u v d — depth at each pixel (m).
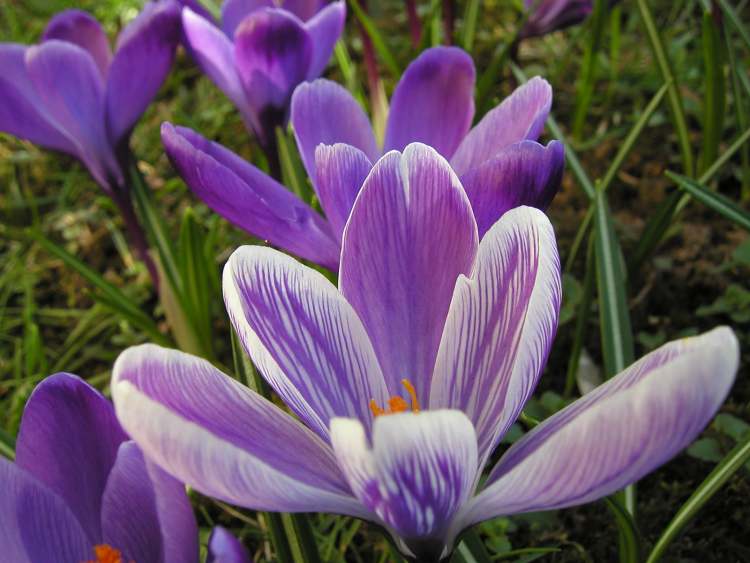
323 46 0.31
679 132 0.41
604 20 0.42
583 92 0.46
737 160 0.44
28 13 0.61
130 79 0.32
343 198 0.21
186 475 0.16
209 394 0.18
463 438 0.15
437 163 0.19
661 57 0.40
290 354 0.18
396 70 0.42
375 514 0.18
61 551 0.19
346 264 0.19
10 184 0.51
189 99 0.55
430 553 0.17
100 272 0.47
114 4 0.61
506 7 0.59
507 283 0.18
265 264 0.18
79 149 0.33
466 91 0.26
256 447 0.17
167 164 0.51
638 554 0.23
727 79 0.47
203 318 0.37
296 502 0.17
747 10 0.54
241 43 0.29
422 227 0.19
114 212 0.49
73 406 0.20
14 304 0.46
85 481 0.21
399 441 0.15
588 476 0.15
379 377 0.19
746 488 0.30
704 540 0.29
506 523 0.29
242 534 0.32
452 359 0.18
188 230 0.35
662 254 0.40
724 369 0.14
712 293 0.38
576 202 0.44
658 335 0.36
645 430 0.14
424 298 0.19
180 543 0.19
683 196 0.35
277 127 0.31
